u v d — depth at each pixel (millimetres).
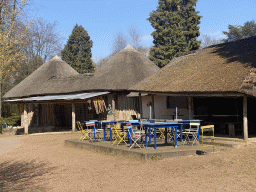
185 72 14500
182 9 36594
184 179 6547
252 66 11125
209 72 12648
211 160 8289
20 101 20484
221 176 6660
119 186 6332
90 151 11547
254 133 13039
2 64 21531
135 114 20578
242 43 14492
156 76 16812
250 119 13633
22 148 13836
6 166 9586
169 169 7555
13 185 6980
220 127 13016
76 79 23719
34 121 26969
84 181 6938
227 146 10133
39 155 11422
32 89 24953
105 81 21344
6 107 29859
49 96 22969
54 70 27062
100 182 6754
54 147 13477
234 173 6852
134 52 24453
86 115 23453
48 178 7477
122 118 20797
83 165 8883
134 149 9891
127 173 7430
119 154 10039
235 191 5590
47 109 26438
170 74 15672
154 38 36750
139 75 21734
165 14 36312
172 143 11289
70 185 6664
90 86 21641
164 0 36562
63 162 9594
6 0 22578
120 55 23891
